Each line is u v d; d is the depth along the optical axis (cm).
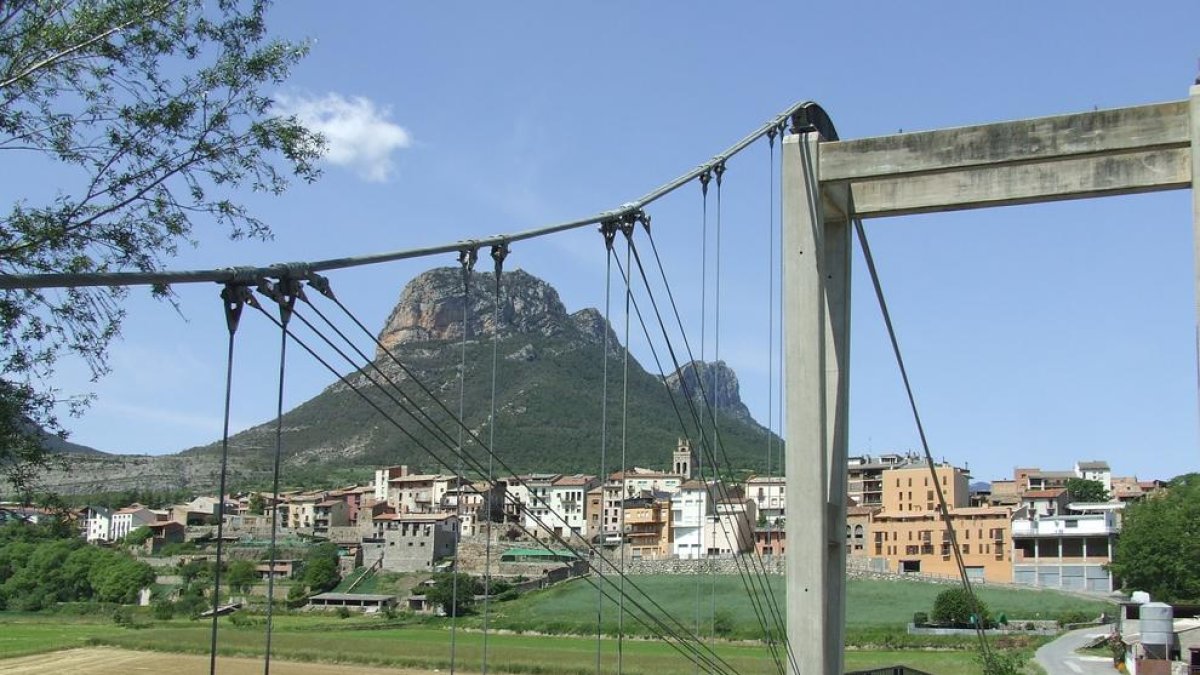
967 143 2886
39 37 2261
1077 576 13550
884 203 2928
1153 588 10138
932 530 14738
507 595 14438
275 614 14438
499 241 2403
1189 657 6334
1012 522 14175
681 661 8088
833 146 2956
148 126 2333
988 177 2880
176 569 16238
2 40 2228
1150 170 2775
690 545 15775
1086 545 13588
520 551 16238
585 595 13700
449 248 2244
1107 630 9762
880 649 9500
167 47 2377
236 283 1597
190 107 2369
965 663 7750
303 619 13725
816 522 2773
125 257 2344
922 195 2911
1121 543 10431
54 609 14238
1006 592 12912
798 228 2914
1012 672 6281
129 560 15812
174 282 1512
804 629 2744
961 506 16650
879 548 15100
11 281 1374
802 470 2806
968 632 10062
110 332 2338
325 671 8531
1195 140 2680
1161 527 10119
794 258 2905
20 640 10662
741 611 11388
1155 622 6456
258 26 2436
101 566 15225
